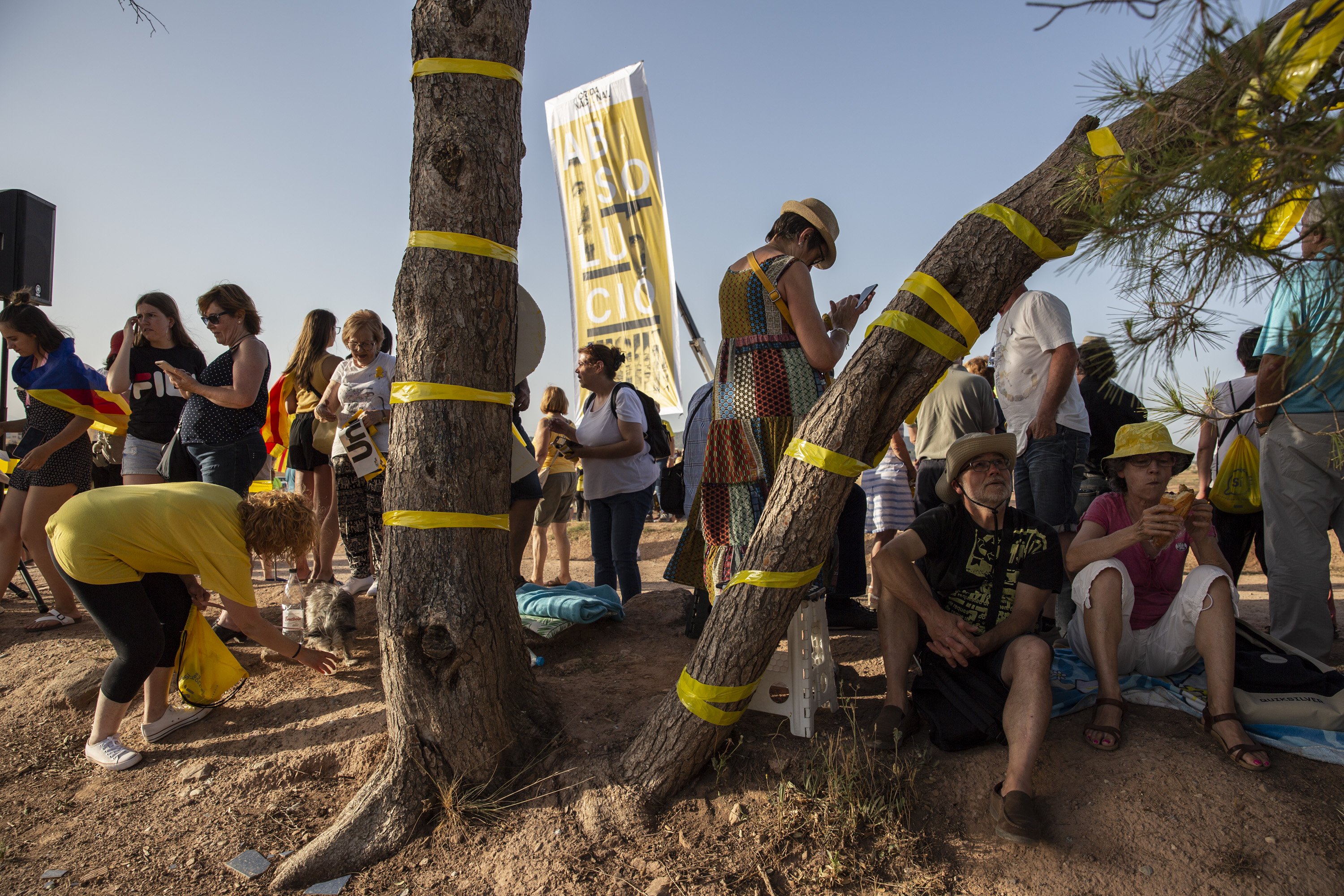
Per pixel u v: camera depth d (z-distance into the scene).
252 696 4.27
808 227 3.34
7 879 3.03
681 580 3.89
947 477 3.33
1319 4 1.78
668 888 2.70
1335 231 1.72
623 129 8.10
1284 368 2.08
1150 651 3.32
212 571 3.56
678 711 3.04
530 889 2.77
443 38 3.14
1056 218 2.68
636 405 5.16
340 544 10.93
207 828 3.31
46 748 4.00
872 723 3.41
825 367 3.25
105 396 5.39
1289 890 2.48
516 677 3.39
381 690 4.08
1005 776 2.86
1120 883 2.57
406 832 3.03
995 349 4.62
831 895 2.66
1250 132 1.87
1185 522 3.29
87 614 5.72
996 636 3.16
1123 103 2.04
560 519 6.70
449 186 3.13
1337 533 3.65
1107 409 4.65
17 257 6.93
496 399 3.23
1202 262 1.99
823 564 3.01
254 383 4.76
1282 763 2.89
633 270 8.15
